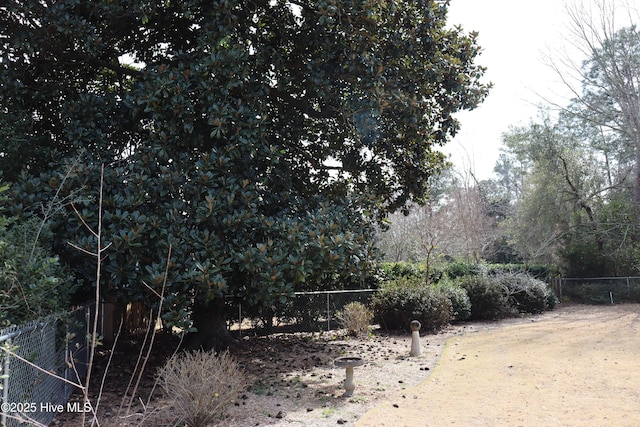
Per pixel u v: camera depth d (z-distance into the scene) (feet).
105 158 24.49
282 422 16.80
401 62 28.84
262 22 30.60
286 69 29.19
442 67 28.81
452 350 31.07
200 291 22.04
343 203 28.02
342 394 20.72
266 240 23.81
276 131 30.73
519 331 38.55
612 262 64.59
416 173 34.40
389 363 27.25
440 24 29.30
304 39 28.50
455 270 57.21
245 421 16.88
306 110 31.60
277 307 38.60
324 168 35.37
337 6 24.75
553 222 73.26
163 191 22.79
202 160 23.67
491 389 20.90
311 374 24.71
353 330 37.37
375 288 45.47
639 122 62.44
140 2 23.56
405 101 26.86
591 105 70.08
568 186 73.61
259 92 26.40
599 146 77.97
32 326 13.67
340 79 28.02
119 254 20.98
